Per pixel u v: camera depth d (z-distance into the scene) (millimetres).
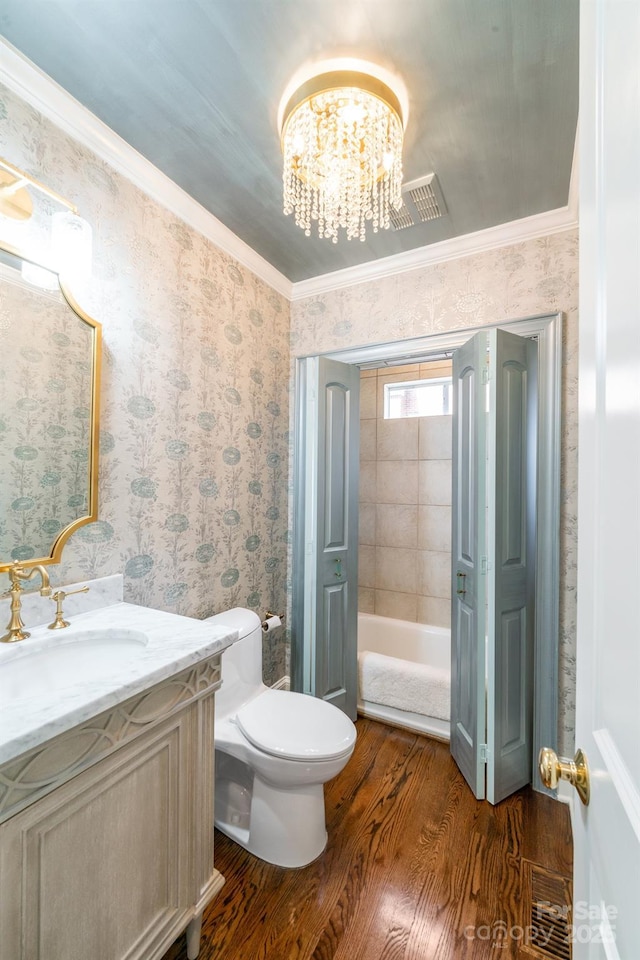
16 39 1025
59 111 1183
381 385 3053
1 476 1083
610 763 440
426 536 2863
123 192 1386
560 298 1679
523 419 1703
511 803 1598
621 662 425
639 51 388
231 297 1881
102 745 784
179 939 1102
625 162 428
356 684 2193
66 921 729
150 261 1486
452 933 1105
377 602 3025
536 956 1049
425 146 1347
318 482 2053
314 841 1336
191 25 983
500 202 1620
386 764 1825
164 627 1146
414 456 2914
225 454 1870
